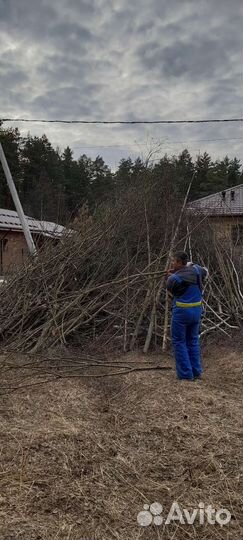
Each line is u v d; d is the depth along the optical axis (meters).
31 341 6.19
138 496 2.56
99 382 4.66
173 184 8.73
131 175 9.43
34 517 2.35
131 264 7.11
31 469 2.82
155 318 6.27
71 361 5.14
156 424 3.52
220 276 7.73
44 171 40.94
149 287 6.45
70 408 3.90
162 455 3.03
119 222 7.80
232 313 7.08
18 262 8.56
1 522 2.30
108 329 6.59
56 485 2.65
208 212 8.77
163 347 5.98
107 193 9.94
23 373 4.93
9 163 40.31
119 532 2.25
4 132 39.94
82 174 44.41
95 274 7.03
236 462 2.92
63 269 7.02
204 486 2.66
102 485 2.67
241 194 30.81
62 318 6.37
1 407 3.89
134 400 4.07
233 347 6.14
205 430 3.39
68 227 8.36
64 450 3.07
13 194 11.62
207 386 4.47
